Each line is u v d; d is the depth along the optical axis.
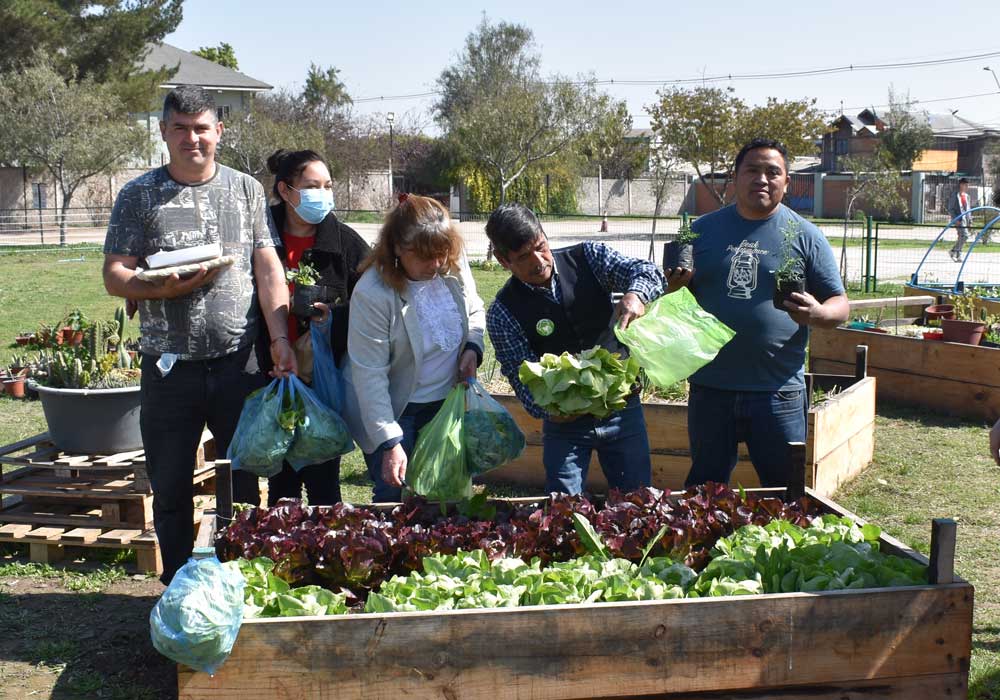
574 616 2.76
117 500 5.15
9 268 22.73
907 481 6.64
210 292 4.04
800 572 3.05
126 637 4.29
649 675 2.80
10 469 6.60
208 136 4.03
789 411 4.33
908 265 23.20
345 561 3.25
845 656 2.87
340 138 44.56
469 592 2.99
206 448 5.83
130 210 4.03
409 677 2.73
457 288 4.02
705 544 3.51
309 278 4.18
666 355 3.59
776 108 29.97
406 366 3.93
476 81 59.22
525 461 6.70
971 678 3.84
